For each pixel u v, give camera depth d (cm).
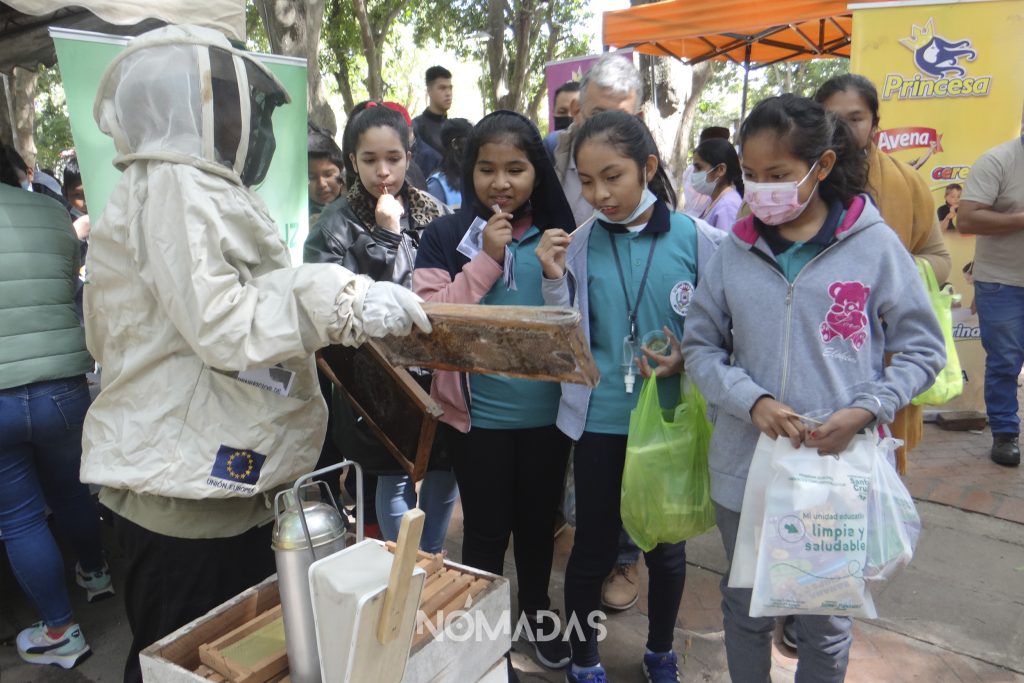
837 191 169
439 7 1645
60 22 307
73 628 255
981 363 464
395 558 119
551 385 218
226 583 178
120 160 157
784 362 168
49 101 1959
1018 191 377
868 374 166
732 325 181
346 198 289
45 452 247
